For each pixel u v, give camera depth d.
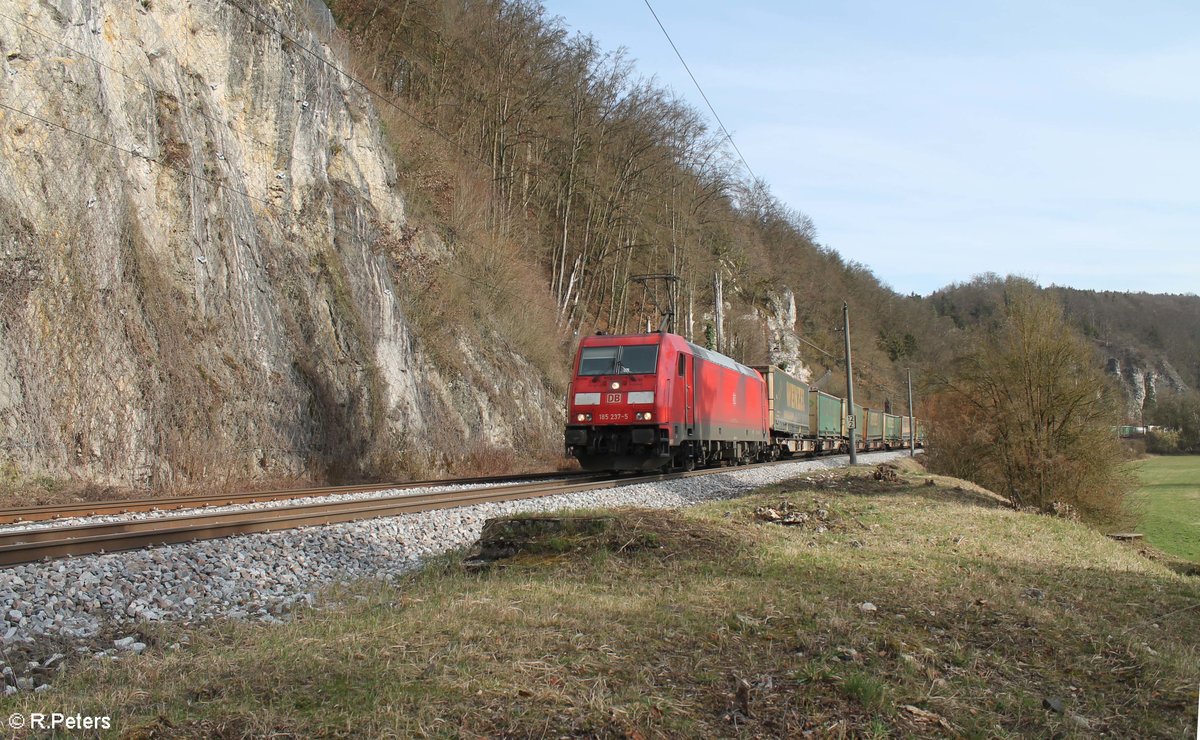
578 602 6.74
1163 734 4.71
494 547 9.27
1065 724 4.74
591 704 4.50
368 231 27.89
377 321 26.20
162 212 20.23
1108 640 6.50
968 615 6.91
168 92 21.30
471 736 4.11
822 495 16.03
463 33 40.72
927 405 33.44
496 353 33.44
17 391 15.73
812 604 6.89
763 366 34.59
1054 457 26.83
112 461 16.80
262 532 9.91
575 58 45.62
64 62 18.41
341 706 4.41
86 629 6.28
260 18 25.09
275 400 21.17
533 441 32.72
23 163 17.25
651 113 50.31
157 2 22.20
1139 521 27.56
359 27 38.03
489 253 36.50
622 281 50.84
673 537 9.35
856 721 4.55
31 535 9.23
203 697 4.67
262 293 22.41
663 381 21.34
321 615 6.71
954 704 4.88
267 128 24.88
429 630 5.84
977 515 14.36
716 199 61.38
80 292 17.36
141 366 18.02
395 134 34.75
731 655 5.53
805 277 94.12
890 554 9.77
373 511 12.10
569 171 45.34
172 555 8.23
